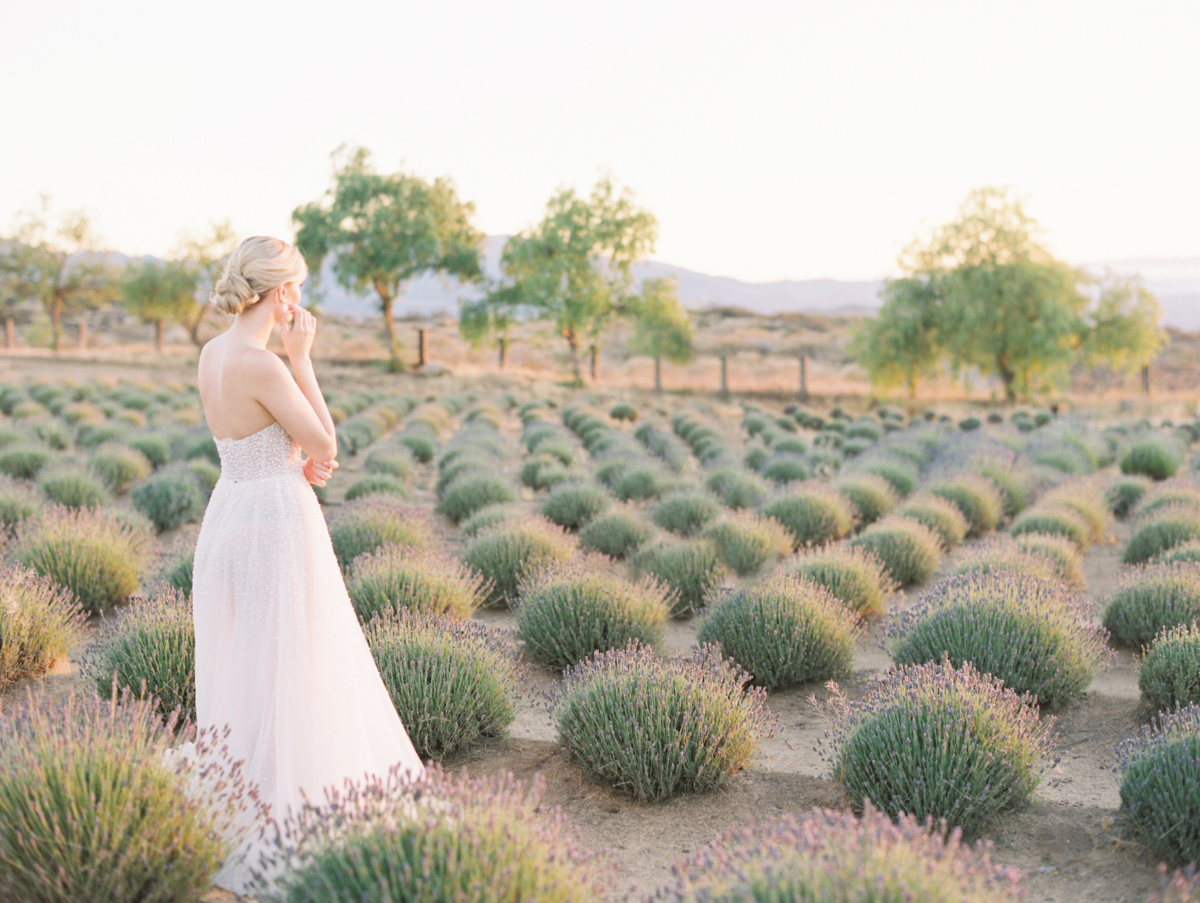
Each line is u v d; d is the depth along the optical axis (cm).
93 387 2522
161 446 1359
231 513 298
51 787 254
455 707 419
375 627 492
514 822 236
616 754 386
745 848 230
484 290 3547
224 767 286
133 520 818
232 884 268
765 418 2331
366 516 799
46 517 714
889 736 367
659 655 557
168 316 3984
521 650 566
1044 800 382
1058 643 502
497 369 3903
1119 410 2750
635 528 894
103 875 238
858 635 594
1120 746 384
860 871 204
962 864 211
